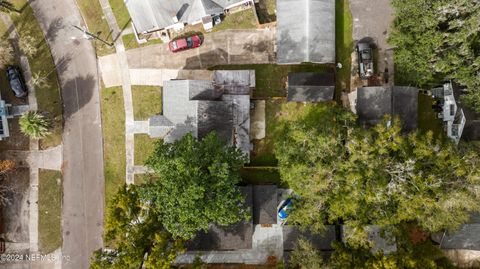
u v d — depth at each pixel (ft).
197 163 108.68
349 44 139.64
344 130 119.44
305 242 120.78
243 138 133.18
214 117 129.29
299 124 119.75
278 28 134.92
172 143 121.19
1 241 140.15
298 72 138.51
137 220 117.80
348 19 139.85
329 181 110.01
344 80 139.44
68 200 141.18
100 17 142.51
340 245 116.88
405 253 107.76
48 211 140.97
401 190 106.11
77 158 141.59
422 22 119.03
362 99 128.98
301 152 116.26
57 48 142.61
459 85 127.95
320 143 111.86
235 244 130.21
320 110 138.72
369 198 103.86
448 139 121.80
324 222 129.29
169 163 107.76
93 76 142.20
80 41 142.31
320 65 139.54
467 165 107.34
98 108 142.10
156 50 141.79
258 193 131.75
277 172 137.80
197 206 104.53
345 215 114.52
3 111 136.67
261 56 140.26
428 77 126.41
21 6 142.51
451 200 105.81
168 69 141.59
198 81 130.21
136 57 142.00
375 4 139.64
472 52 116.57
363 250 113.19
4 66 140.26
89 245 140.26
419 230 133.08
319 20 132.87
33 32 142.31
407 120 128.67
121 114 141.38
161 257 106.22
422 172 108.17
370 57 134.10
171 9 134.72
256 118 138.51
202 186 102.89
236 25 140.87
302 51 132.67
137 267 110.01
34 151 141.79
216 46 141.18
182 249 110.42
